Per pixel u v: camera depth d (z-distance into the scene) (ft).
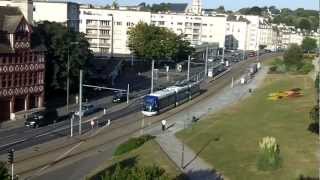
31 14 377.50
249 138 270.67
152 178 135.74
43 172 224.74
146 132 306.96
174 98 393.50
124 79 526.98
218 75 608.19
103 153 261.44
